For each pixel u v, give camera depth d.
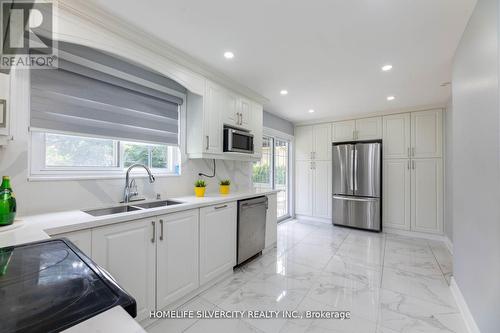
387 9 1.55
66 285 0.62
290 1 1.48
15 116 1.48
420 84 2.90
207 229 2.21
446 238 3.53
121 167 2.17
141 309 1.65
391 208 4.10
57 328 0.45
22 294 0.57
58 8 1.42
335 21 1.69
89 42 1.56
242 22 1.70
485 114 1.40
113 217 1.49
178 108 2.61
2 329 0.43
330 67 2.44
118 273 1.52
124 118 2.10
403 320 1.78
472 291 1.64
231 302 2.01
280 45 2.02
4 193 1.24
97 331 0.44
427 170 3.82
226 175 3.28
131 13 1.59
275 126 4.54
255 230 2.88
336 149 4.50
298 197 5.13
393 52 2.12
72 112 1.76
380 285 2.30
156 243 1.75
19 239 1.04
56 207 1.67
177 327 1.70
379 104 3.78
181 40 1.94
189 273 2.02
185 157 2.65
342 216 4.43
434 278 2.45
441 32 1.81
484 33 1.39
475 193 1.57
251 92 3.12
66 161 1.83
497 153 1.25
